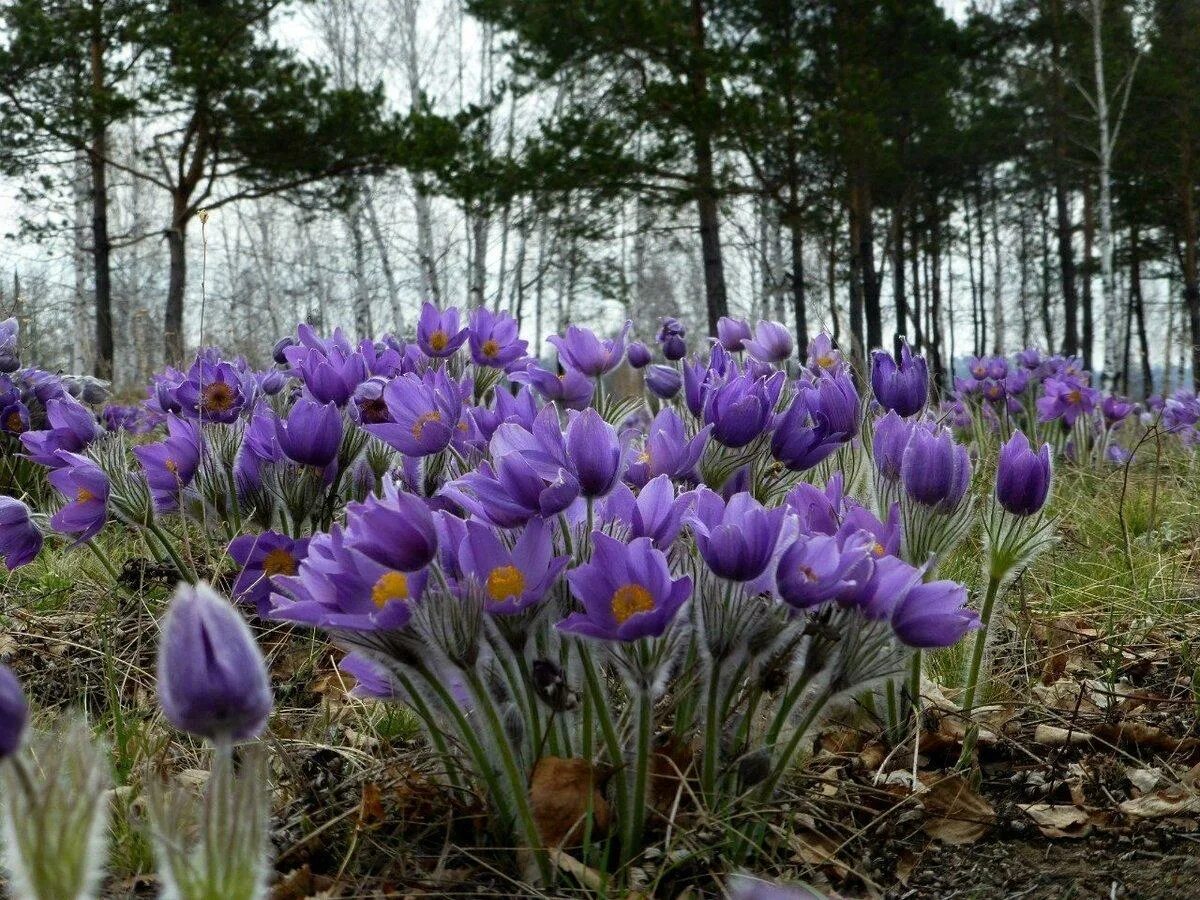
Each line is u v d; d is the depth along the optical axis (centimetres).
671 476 71
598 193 561
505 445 58
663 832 60
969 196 941
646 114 539
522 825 57
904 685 73
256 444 92
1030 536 71
